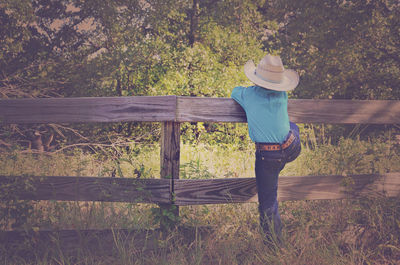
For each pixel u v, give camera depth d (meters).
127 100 2.84
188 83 8.38
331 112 3.19
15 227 2.78
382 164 3.72
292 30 9.30
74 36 8.45
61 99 2.85
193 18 9.79
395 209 3.24
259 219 3.00
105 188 2.90
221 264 2.72
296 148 2.79
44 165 3.51
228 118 2.96
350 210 3.27
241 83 8.62
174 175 2.92
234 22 9.63
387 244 3.01
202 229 3.03
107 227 2.95
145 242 2.83
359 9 8.05
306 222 3.18
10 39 7.25
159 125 6.61
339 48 8.15
